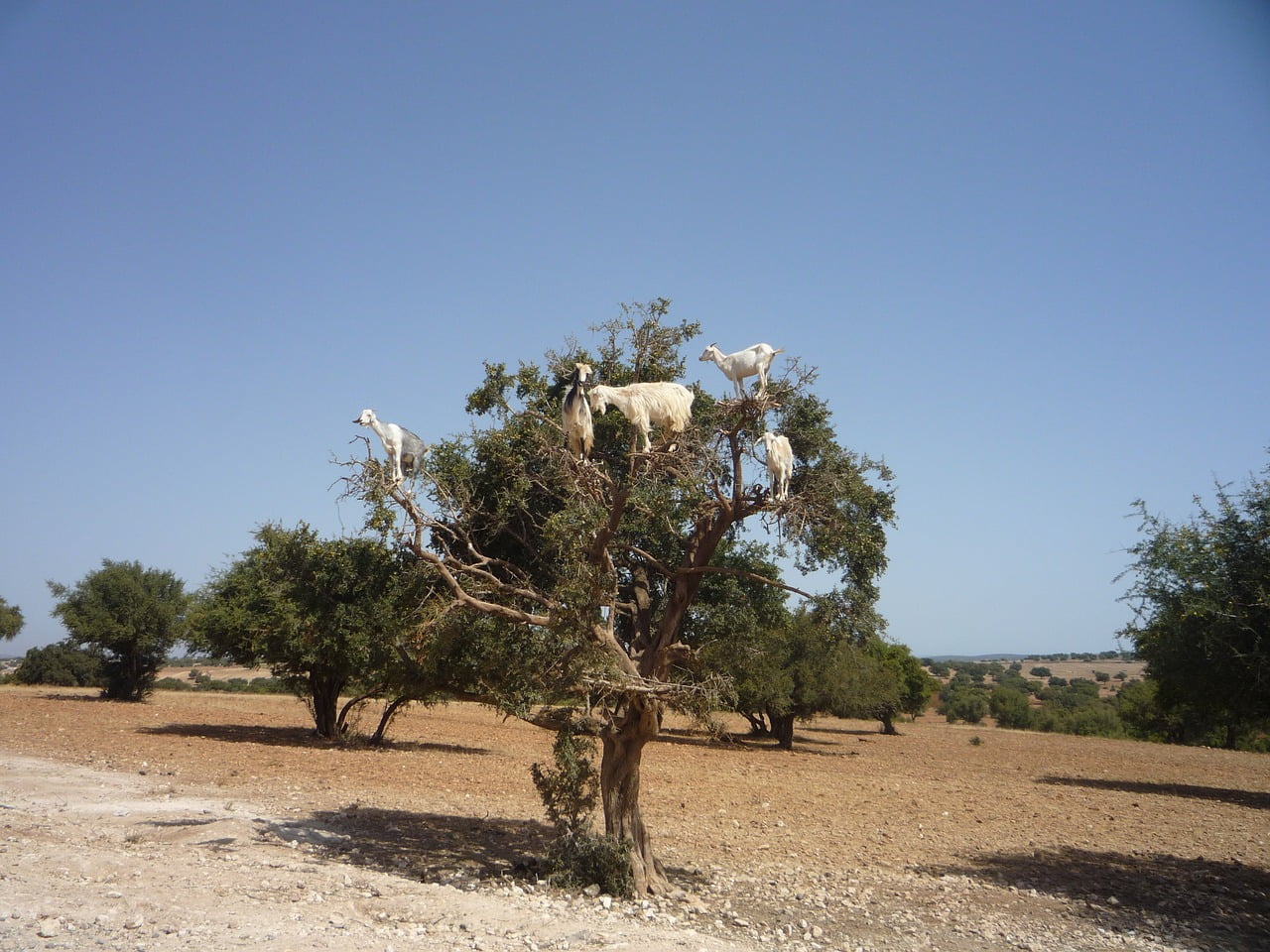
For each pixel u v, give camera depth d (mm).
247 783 19406
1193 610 14352
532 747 32469
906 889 13477
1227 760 42781
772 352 12250
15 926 8211
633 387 11844
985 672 173250
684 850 15438
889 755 41438
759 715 47875
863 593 13875
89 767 20297
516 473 14805
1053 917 12195
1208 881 14828
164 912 9086
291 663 28094
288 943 8383
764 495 12328
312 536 26422
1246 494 14438
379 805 17875
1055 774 34062
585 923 9992
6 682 58906
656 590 17641
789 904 12086
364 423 11211
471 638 13516
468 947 8844
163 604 45938
